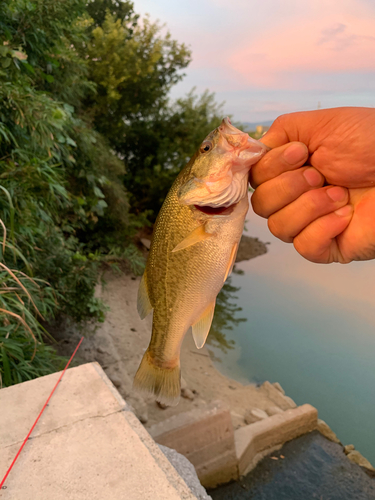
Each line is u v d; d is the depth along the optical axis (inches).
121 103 85.2
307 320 71.4
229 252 9.3
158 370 12.0
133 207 96.6
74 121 40.7
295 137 8.5
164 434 30.8
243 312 74.7
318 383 52.9
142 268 72.4
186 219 9.6
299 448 39.1
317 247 8.4
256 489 34.2
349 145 7.5
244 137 8.2
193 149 94.6
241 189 8.6
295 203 8.2
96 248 70.2
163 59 90.5
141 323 60.1
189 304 10.3
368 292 84.4
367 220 7.9
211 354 59.4
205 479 33.0
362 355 59.1
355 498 33.8
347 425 44.5
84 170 47.0
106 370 41.8
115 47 79.1
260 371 55.2
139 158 97.4
